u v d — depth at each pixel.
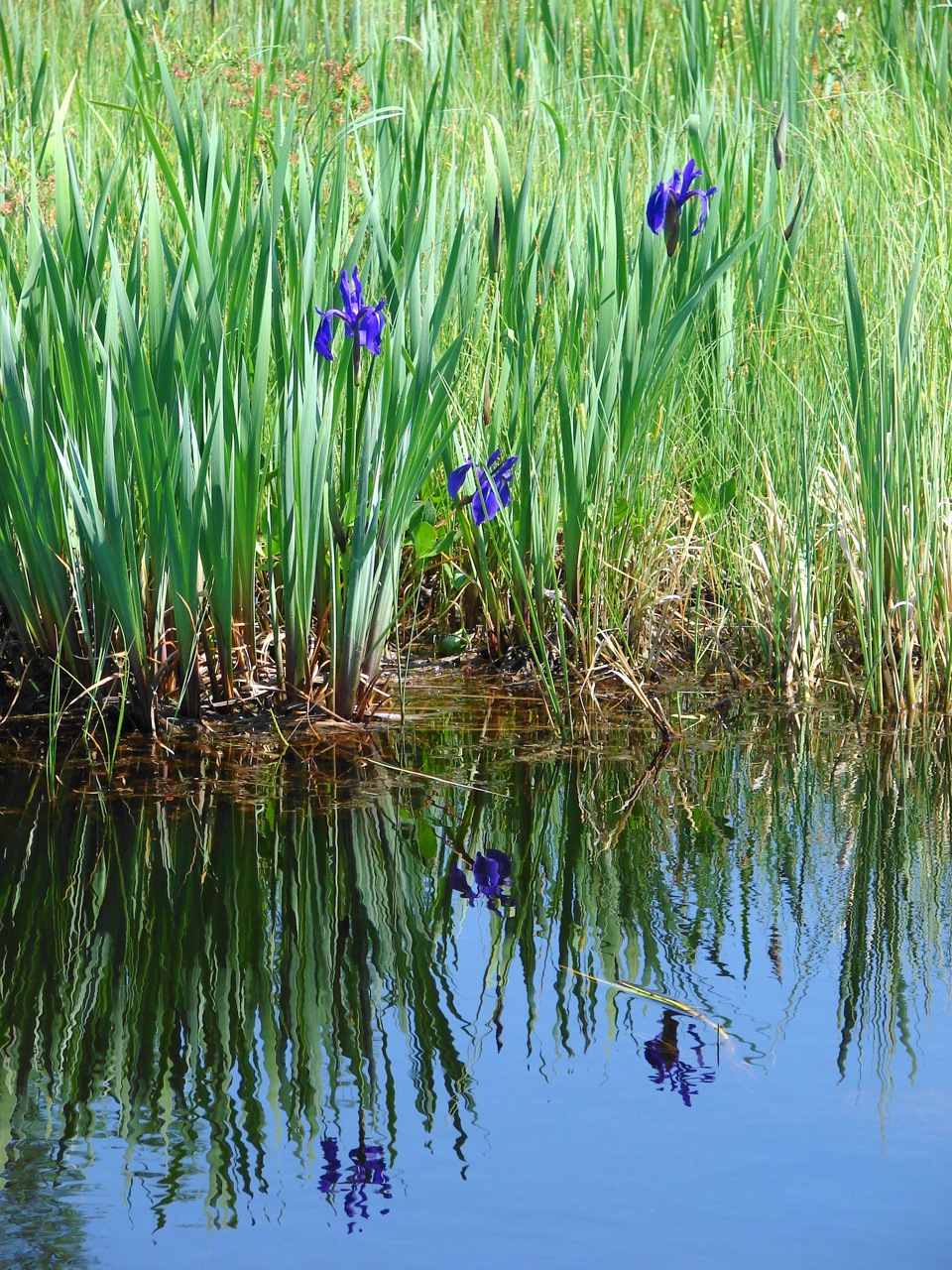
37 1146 2.00
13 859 2.99
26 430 3.63
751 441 4.69
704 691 4.29
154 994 2.44
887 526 4.10
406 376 3.96
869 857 3.02
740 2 8.52
